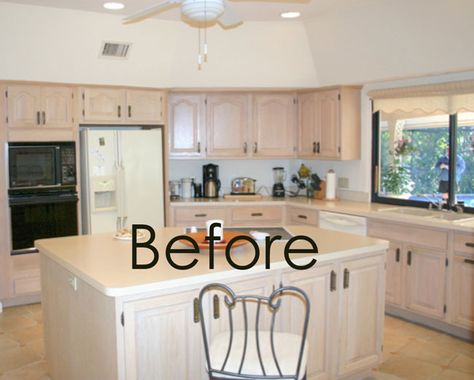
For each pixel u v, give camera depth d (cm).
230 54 486
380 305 319
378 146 525
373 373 332
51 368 319
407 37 405
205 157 561
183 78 511
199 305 215
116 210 497
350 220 471
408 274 422
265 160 625
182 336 242
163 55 479
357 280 305
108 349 233
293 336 244
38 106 462
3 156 449
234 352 226
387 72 453
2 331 408
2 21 395
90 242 322
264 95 561
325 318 292
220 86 523
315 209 509
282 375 210
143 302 229
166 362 239
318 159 549
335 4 390
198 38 468
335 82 507
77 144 485
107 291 221
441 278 397
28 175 461
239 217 546
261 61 496
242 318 260
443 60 403
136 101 512
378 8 394
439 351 369
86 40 437
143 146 507
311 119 550
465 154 442
